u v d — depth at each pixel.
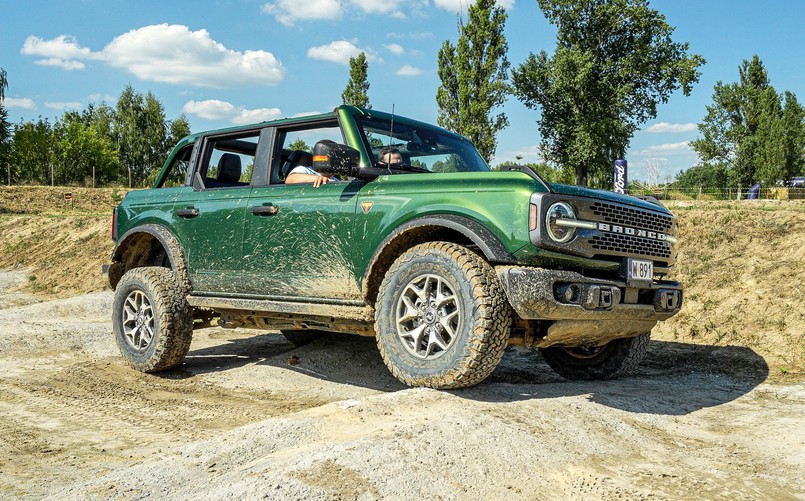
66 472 3.55
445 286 4.31
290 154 5.60
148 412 4.87
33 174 65.19
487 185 4.31
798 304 6.93
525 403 4.12
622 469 3.38
